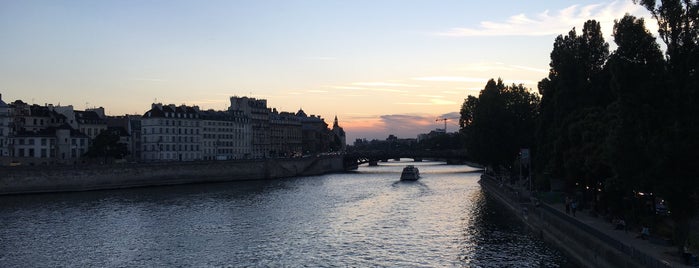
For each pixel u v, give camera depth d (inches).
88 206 4372.5
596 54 3545.8
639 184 1979.6
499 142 5625.0
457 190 5782.5
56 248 2800.2
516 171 5851.4
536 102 5989.2
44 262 2518.5
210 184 6752.0
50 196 5054.1
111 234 3176.7
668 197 1836.9
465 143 7091.5
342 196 5260.8
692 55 1877.5
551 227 2775.6
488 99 5762.8
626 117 1963.6
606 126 2701.8
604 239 1982.0
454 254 2620.6
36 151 6840.6
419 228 3344.0
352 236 3117.6
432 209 4207.7
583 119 3090.6
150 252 2721.5
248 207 4389.8
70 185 5477.4
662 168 1830.7
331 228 3383.4
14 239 3019.2
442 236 3073.3
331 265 2458.2
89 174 5644.7
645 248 1978.3
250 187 6318.9
